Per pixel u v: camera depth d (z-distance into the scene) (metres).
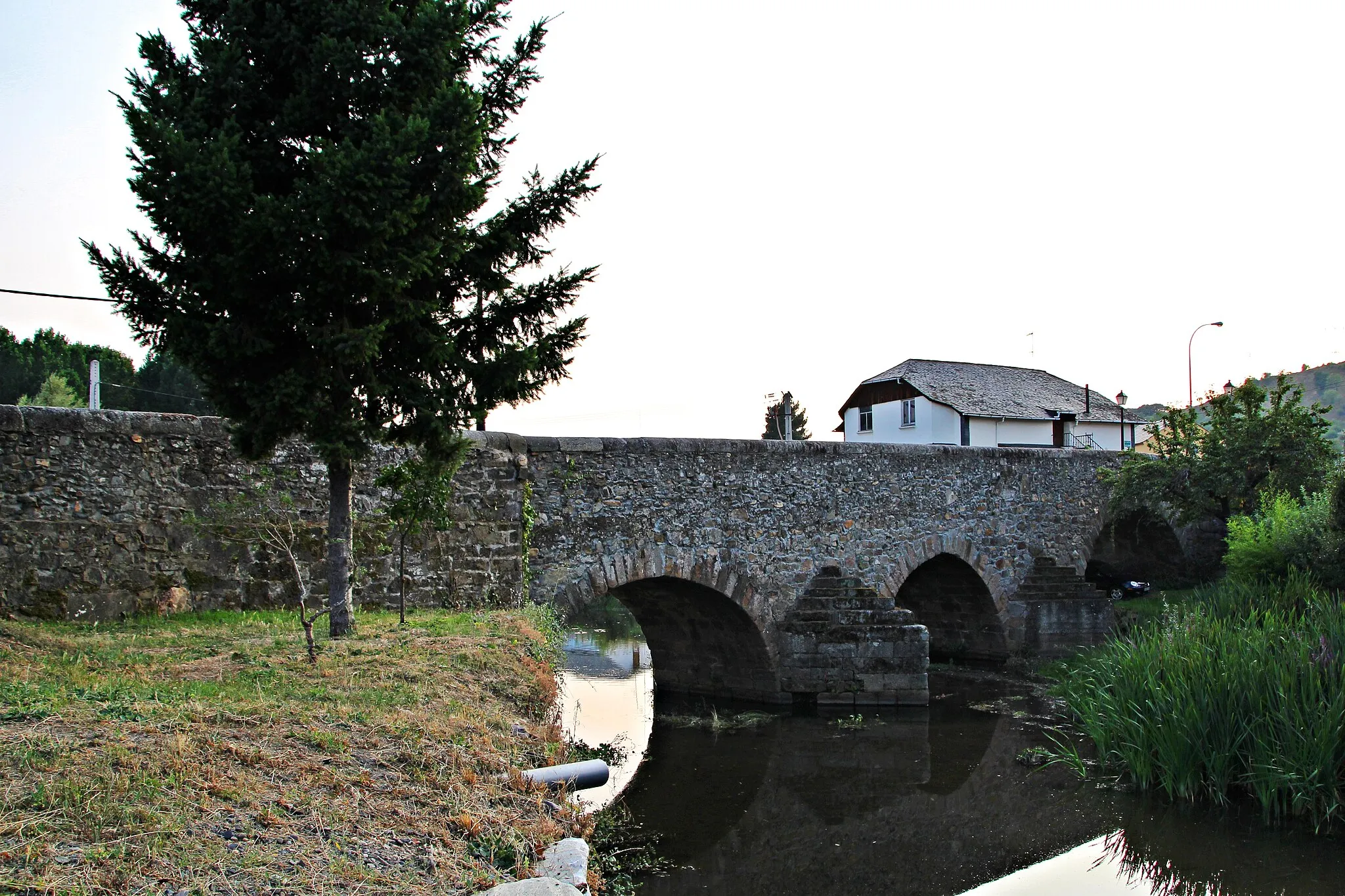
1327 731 9.69
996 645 20.67
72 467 10.34
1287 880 8.41
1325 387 79.50
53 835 3.64
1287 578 16.62
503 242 8.92
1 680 5.74
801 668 16.70
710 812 10.98
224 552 11.09
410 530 10.13
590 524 14.36
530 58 9.23
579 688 19.22
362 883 3.83
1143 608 20.58
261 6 8.23
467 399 9.12
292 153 8.48
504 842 4.56
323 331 7.96
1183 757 10.62
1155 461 21.23
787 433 38.28
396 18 8.14
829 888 8.66
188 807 4.08
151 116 7.22
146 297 7.95
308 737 5.26
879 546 17.95
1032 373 37.09
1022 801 11.04
